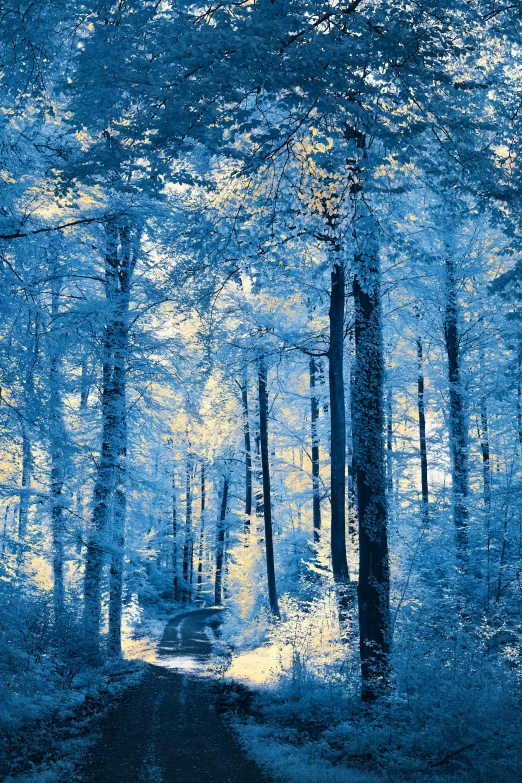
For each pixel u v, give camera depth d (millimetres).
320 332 16656
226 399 25578
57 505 17797
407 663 11266
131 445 21109
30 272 13594
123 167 8164
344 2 7633
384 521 12359
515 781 6961
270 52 6523
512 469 15664
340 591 14438
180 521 45906
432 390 23266
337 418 14922
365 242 10094
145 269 19297
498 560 15055
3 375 14039
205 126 7465
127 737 10242
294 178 9828
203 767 8594
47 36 8719
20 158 11984
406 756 8414
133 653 21094
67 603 18094
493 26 8766
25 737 9438
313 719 11219
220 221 10328
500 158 8836
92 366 18938
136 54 7332
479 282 17953
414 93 7668
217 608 45219
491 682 9883
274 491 33625
